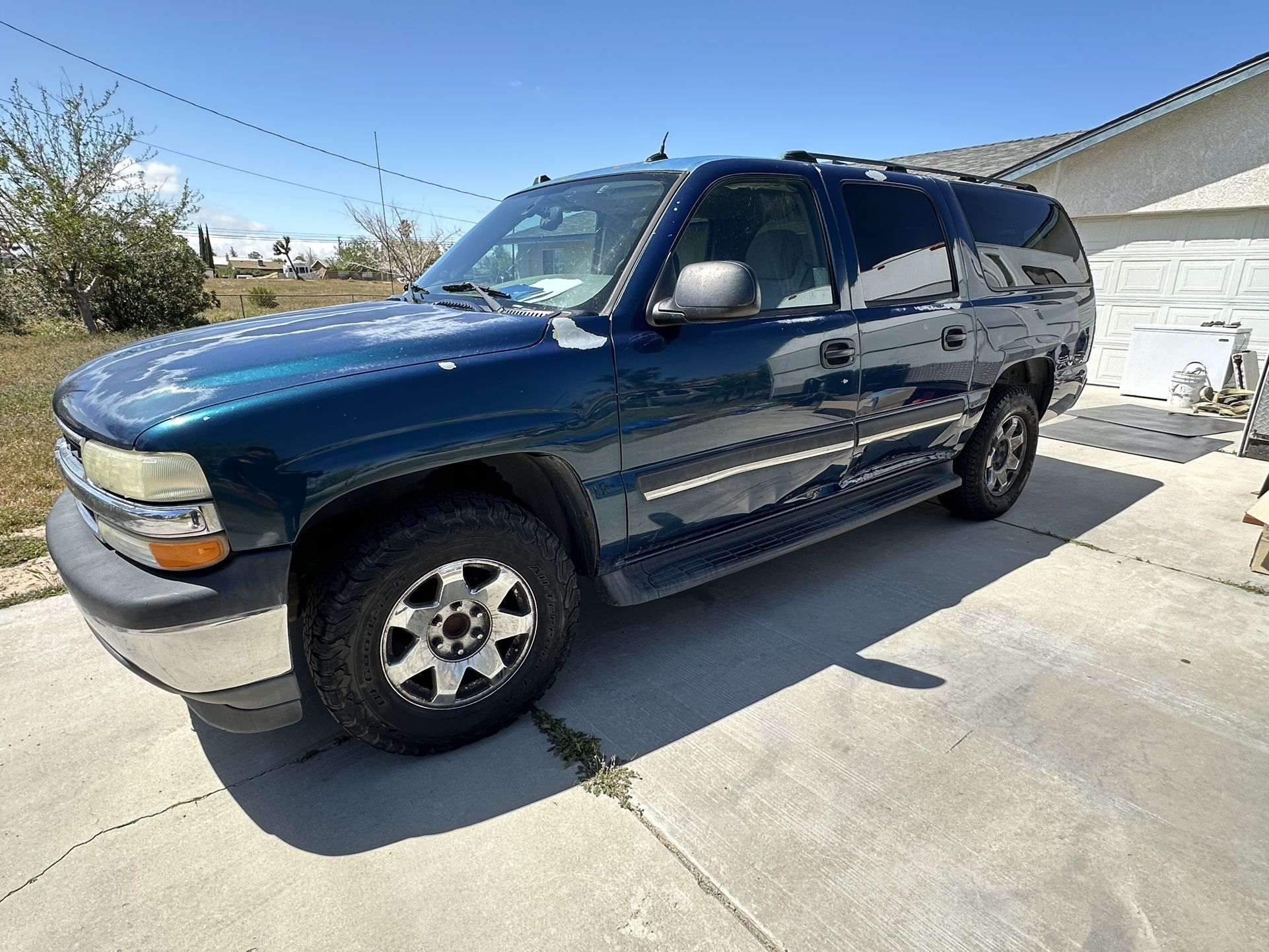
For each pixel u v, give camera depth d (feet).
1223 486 17.22
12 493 15.88
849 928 5.64
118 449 5.97
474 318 7.95
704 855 6.34
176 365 6.77
